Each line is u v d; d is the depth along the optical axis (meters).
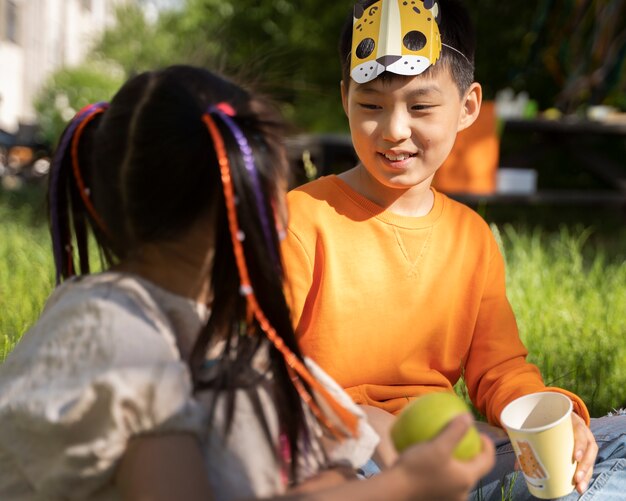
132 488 1.18
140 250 1.35
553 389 2.09
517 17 11.75
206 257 1.35
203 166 1.29
